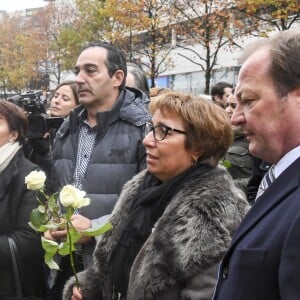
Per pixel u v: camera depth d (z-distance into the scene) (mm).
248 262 1399
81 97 3348
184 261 1975
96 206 3160
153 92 4062
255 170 3807
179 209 2084
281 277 1282
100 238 2475
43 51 33938
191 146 2260
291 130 1488
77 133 3420
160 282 2027
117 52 3400
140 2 17922
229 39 16219
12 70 35156
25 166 3244
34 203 3141
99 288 2475
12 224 3172
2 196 3146
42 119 4223
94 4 23234
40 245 3145
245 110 1555
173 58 27281
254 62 1521
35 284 3195
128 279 2268
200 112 2238
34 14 37000
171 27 18250
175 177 2256
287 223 1356
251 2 13828
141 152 3189
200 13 17375
